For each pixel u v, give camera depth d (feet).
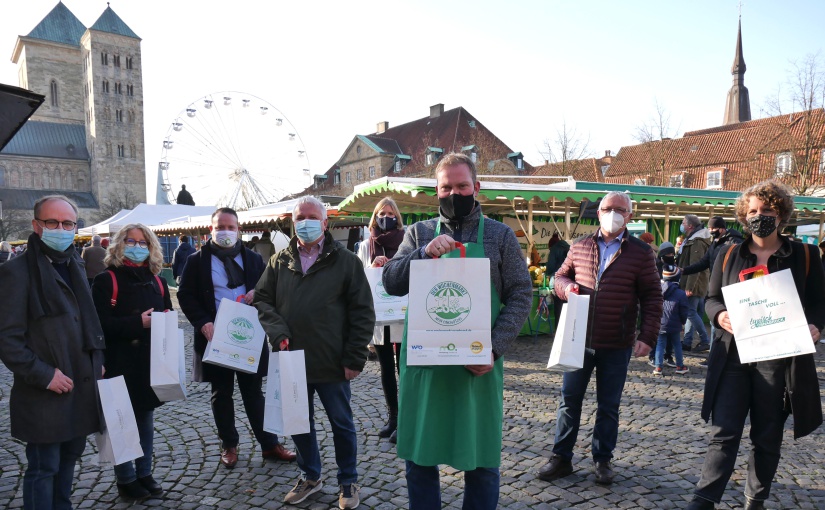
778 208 8.75
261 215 39.86
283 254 10.89
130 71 261.85
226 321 11.23
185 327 33.14
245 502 10.75
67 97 279.28
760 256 9.10
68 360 8.86
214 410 12.35
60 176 260.01
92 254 28.81
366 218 46.06
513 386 18.92
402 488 11.26
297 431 9.71
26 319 8.58
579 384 11.30
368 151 176.86
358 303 10.50
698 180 119.65
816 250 8.86
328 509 10.41
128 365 10.75
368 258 15.34
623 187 34.91
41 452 8.82
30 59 270.05
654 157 95.61
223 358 11.09
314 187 198.59
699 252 24.08
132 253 10.82
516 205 30.45
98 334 9.36
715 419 9.33
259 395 12.51
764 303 8.48
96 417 9.22
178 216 71.51
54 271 8.84
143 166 264.31
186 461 12.80
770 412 8.91
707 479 9.34
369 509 10.41
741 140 118.32
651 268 11.26
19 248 80.28
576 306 10.21
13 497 11.05
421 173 147.95
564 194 26.89
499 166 140.15
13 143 255.70
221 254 12.41
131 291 10.83
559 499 10.64
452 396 7.41
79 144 274.16
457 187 7.58
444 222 7.82
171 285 60.85
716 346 9.41
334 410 10.44
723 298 9.43
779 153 76.84
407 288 7.86
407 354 7.00
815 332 8.49
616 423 11.28
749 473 9.33
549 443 13.56
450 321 6.97
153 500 10.89
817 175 72.59
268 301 10.89
